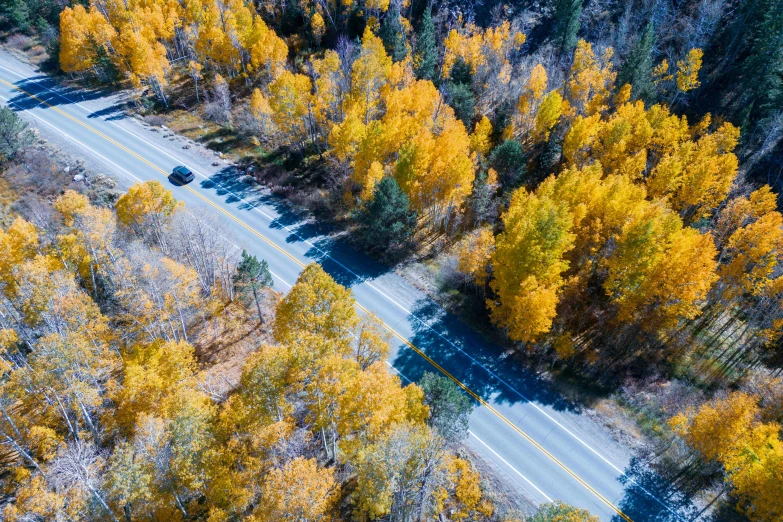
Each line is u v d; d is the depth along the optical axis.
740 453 41.12
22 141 71.69
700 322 57.75
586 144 68.50
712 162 58.81
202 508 37.28
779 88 72.00
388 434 33.28
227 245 62.00
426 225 68.81
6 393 40.97
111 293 52.25
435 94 70.69
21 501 34.53
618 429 48.59
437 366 52.94
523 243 49.03
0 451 42.34
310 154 78.50
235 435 37.41
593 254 57.66
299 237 66.56
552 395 51.09
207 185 72.56
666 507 43.28
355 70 70.06
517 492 43.25
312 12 97.88
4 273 49.59
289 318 43.31
